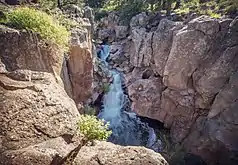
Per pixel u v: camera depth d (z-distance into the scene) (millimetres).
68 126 6328
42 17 11438
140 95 20656
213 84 16656
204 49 17719
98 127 6746
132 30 25203
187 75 18109
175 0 25875
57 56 11531
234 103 15414
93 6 39219
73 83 13641
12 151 5293
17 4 14625
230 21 17469
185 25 19750
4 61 9461
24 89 6891
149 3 29234
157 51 20625
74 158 5859
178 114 18875
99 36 30344
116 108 21141
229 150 15445
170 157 16750
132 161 5848
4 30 9883
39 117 6168
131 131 20688
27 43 10273
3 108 6098
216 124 16078
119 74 23500
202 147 16594
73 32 14242
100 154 6086
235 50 16344
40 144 5629
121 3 35062
